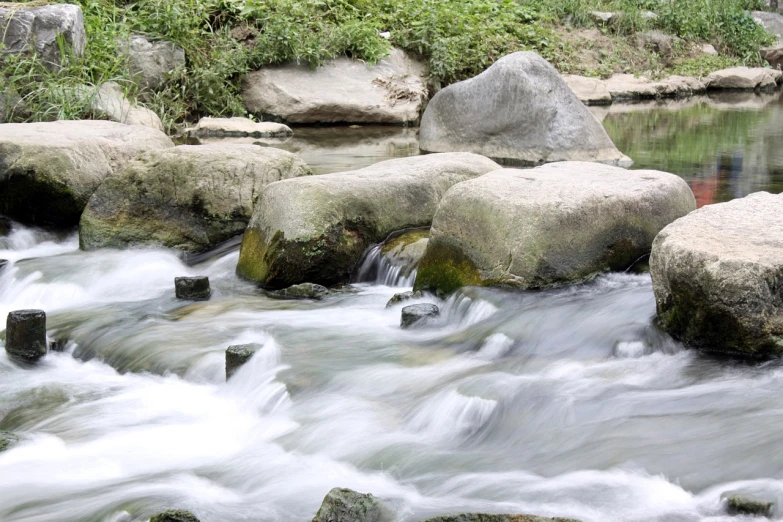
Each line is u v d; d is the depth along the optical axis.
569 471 3.88
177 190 7.68
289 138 12.59
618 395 4.45
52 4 12.14
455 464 4.09
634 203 6.09
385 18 16.34
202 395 5.21
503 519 3.37
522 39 18.86
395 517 3.62
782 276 4.59
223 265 7.26
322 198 6.72
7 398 5.28
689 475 3.68
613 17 21.08
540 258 5.76
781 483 3.53
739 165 10.03
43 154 8.19
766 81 20.84
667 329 5.00
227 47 14.45
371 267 6.88
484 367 5.09
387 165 7.61
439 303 6.12
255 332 5.82
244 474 4.21
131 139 8.78
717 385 4.42
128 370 5.62
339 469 4.19
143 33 13.73
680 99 18.42
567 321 5.35
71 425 4.89
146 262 7.39
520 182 6.28
